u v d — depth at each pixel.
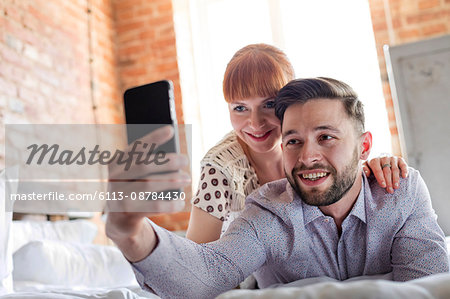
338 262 1.06
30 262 1.88
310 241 1.05
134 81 4.00
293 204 1.03
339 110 0.96
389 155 1.27
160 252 0.82
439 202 2.51
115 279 2.19
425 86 2.56
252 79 1.34
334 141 0.96
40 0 3.07
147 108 0.75
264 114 1.37
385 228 1.02
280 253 1.05
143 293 1.35
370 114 3.64
